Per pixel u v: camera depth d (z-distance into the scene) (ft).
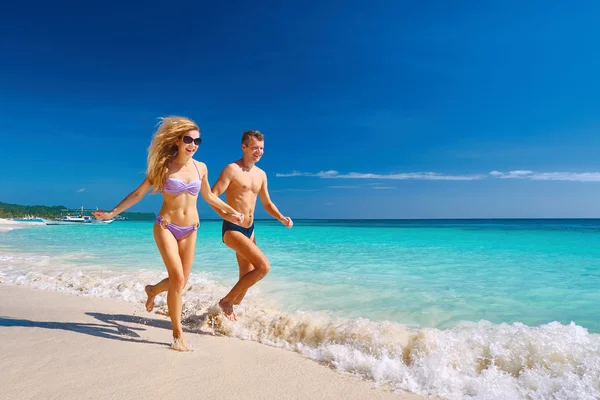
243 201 13.38
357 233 76.33
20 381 7.84
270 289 18.37
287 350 10.72
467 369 8.97
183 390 7.73
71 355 9.43
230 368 9.06
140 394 7.43
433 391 8.05
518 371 8.74
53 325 12.08
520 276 21.86
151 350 10.08
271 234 71.31
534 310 14.38
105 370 8.56
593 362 8.47
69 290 18.80
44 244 45.34
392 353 9.80
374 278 21.31
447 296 16.78
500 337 9.82
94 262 27.94
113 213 11.11
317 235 67.26
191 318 13.52
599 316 13.52
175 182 11.02
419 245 44.55
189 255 11.42
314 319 12.25
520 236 64.75
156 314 14.49
